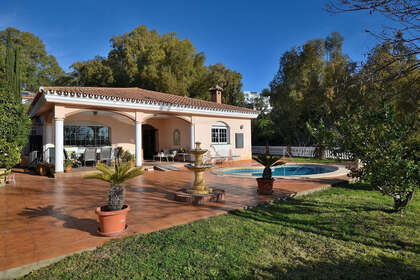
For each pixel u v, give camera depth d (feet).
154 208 18.80
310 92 34.01
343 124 17.16
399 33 13.85
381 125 14.89
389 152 14.75
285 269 10.07
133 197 22.61
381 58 15.57
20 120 29.89
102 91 43.11
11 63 41.96
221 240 12.74
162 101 44.83
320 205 19.90
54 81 126.93
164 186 28.17
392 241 12.92
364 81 16.92
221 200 21.01
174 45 92.07
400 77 15.42
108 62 96.63
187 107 47.55
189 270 9.88
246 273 9.73
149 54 86.63
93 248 11.76
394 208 17.67
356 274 9.75
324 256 11.23
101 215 12.90
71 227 14.60
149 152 62.80
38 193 24.49
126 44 92.63
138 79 87.92
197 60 100.94
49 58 127.75
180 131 54.54
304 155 69.92
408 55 14.28
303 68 67.26
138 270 9.86
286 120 74.79
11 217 16.61
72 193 24.49
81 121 46.75
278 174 42.63
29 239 12.73
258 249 11.80
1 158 26.71
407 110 16.93
